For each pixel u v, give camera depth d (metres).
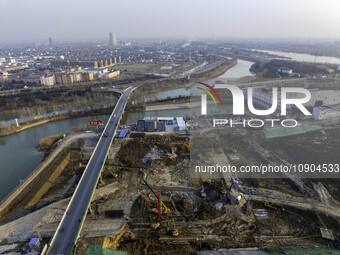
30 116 165.38
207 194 84.25
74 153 113.56
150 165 101.00
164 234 68.31
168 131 129.75
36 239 64.75
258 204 79.00
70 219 68.00
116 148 113.62
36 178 94.50
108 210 77.19
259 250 62.97
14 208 80.75
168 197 82.56
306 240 66.12
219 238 66.88
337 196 80.81
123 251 61.44
